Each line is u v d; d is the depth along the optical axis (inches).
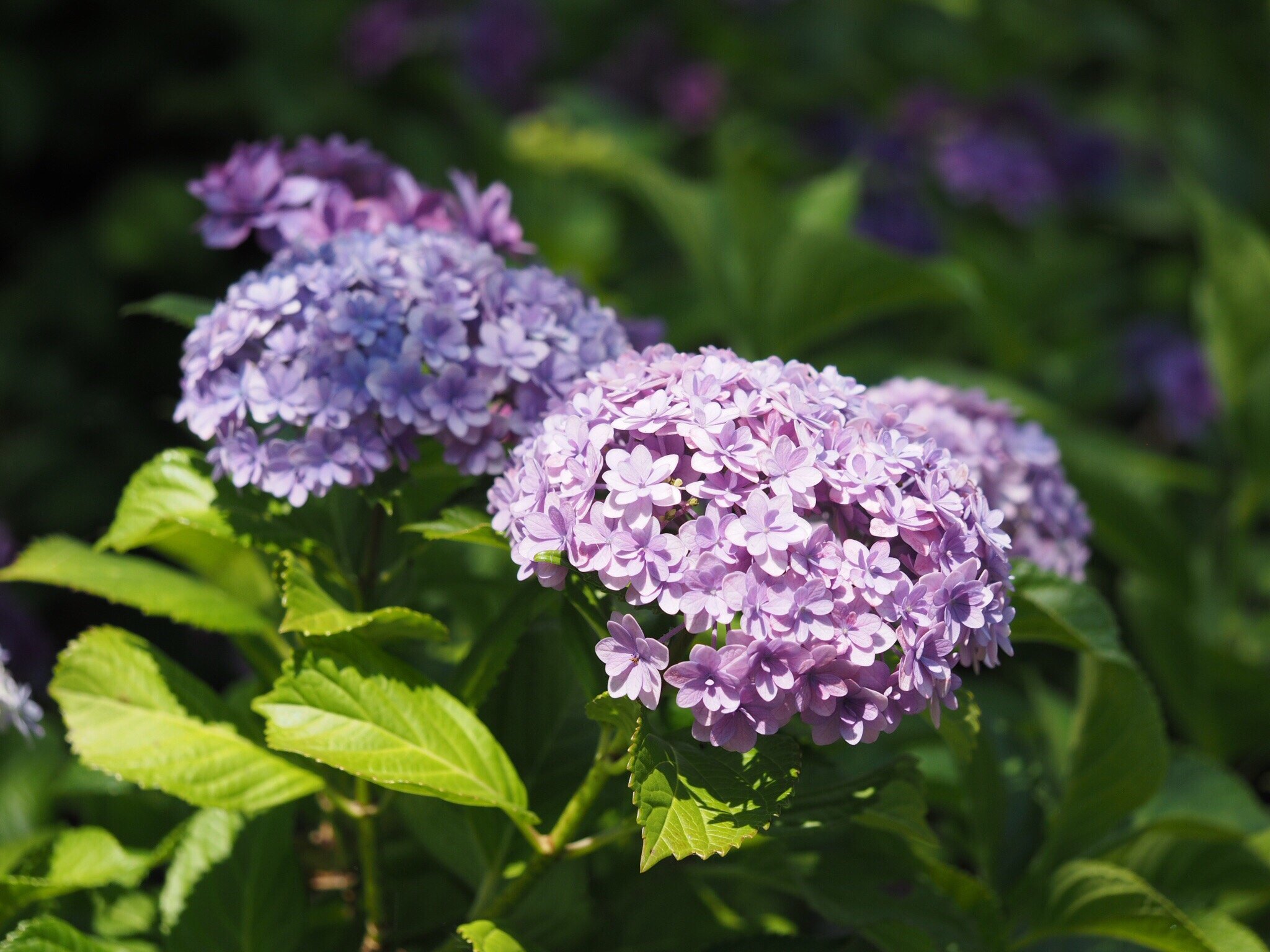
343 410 26.1
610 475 24.0
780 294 42.3
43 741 34.6
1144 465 47.7
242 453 26.4
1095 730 30.3
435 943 29.5
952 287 40.6
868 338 58.6
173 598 28.5
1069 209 67.7
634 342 31.5
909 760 26.6
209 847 28.6
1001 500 30.5
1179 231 67.1
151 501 28.4
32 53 87.0
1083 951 30.1
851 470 24.4
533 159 56.3
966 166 59.1
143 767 26.9
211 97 84.8
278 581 27.7
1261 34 67.0
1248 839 31.3
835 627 23.8
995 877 31.0
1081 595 29.5
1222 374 46.4
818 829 26.1
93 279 84.3
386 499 26.7
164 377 83.4
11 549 46.1
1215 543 51.3
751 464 24.0
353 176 30.5
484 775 26.5
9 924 28.8
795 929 30.5
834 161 65.1
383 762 25.8
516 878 27.6
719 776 24.5
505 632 27.4
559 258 56.9
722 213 45.5
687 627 23.7
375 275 26.8
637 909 29.9
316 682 26.2
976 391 31.4
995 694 36.0
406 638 27.8
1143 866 32.4
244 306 26.6
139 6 88.6
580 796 26.5
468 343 27.0
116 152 90.6
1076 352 61.9
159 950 28.7
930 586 24.1
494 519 25.7
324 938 29.7
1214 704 41.3
